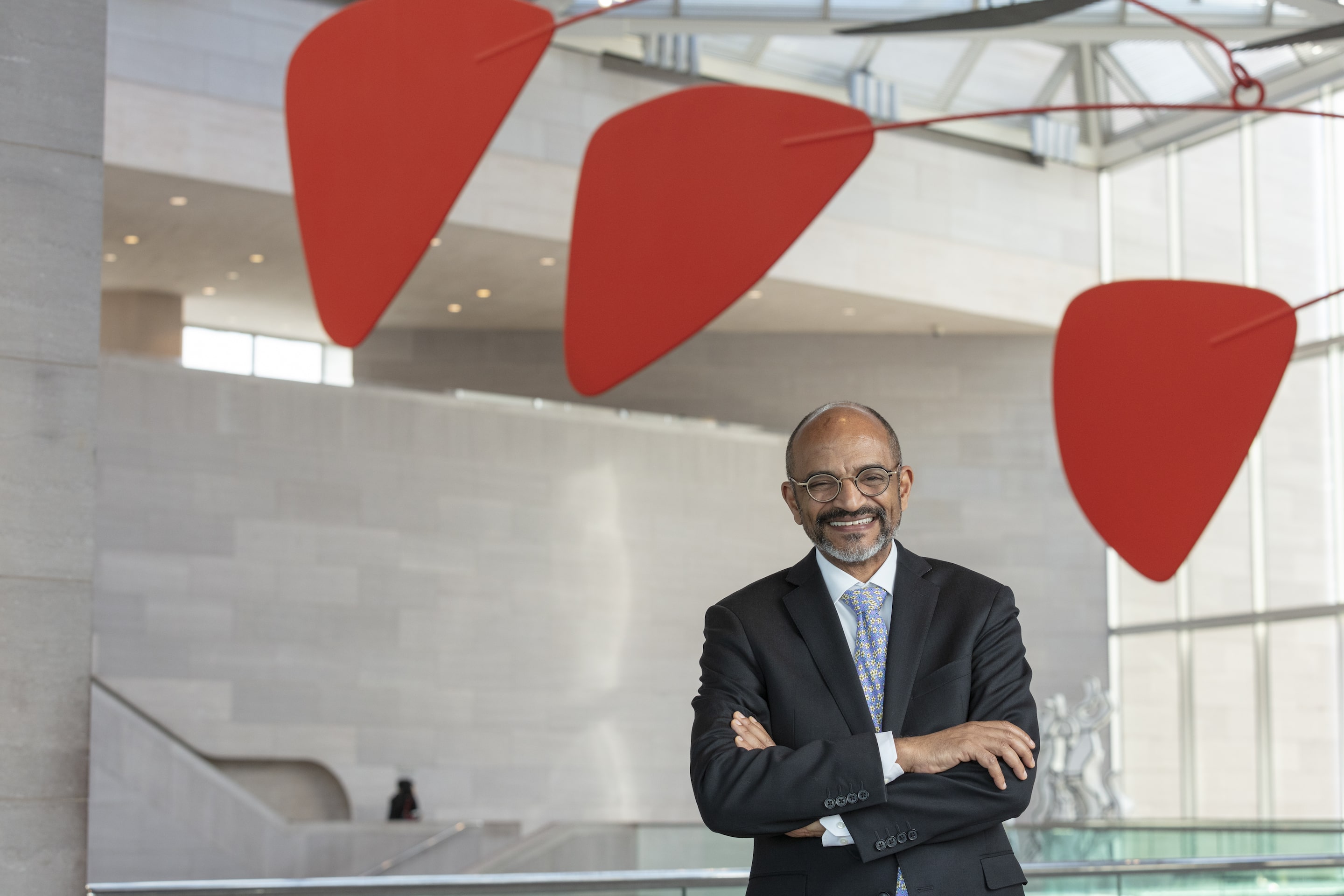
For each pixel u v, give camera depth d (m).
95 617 15.02
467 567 17.20
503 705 17.14
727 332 21.27
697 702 2.42
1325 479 19.09
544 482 17.84
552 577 17.69
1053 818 16.09
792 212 3.44
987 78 19.73
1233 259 20.03
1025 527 21.00
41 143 3.55
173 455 15.67
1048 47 19.47
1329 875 4.45
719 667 2.41
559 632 17.62
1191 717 19.95
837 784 2.17
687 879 3.81
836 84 19.27
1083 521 21.02
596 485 18.19
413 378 20.98
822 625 2.39
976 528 20.95
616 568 18.11
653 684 18.06
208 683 15.49
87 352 3.54
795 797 2.18
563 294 19.44
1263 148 19.89
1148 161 20.88
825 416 2.41
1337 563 18.81
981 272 19.97
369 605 16.53
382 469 16.84
